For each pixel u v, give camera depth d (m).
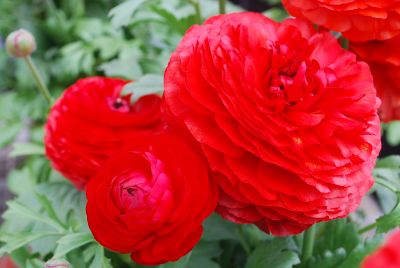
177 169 0.39
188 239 0.39
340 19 0.42
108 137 0.46
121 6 0.51
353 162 0.39
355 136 0.39
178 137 0.40
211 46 0.39
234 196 0.39
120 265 0.49
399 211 0.44
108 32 1.03
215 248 0.49
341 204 0.39
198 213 0.39
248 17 0.42
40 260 0.51
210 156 0.39
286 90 0.39
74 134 0.46
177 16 0.55
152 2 0.56
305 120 0.38
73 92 0.49
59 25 1.15
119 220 0.38
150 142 0.39
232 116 0.39
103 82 0.51
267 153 0.38
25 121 1.18
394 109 0.46
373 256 0.28
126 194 0.38
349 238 0.48
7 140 1.06
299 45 0.41
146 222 0.38
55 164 0.49
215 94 0.39
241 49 0.40
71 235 0.43
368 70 0.41
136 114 0.47
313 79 0.39
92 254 0.43
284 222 0.41
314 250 0.49
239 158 0.39
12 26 1.20
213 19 0.43
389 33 0.42
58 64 1.15
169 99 0.40
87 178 0.47
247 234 0.52
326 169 0.38
